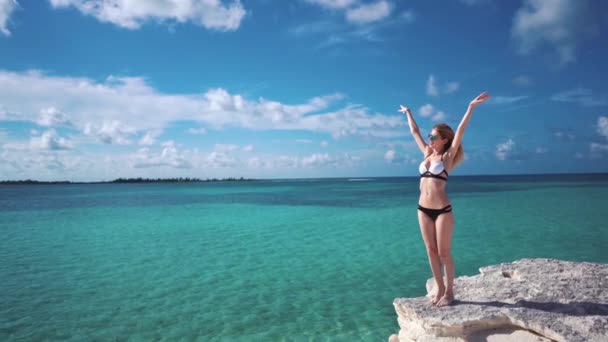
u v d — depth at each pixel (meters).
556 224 18.23
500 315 4.15
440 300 4.68
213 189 81.50
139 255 13.21
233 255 13.09
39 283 9.88
